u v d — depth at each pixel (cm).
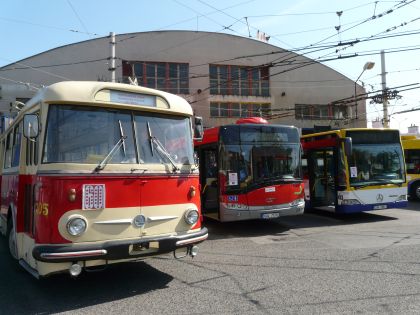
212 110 3650
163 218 610
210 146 1233
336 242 953
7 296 592
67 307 544
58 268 538
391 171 1323
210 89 3644
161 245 590
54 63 3425
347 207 1262
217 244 973
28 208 637
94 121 589
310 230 1152
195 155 686
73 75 3434
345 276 655
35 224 563
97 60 3459
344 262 748
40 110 584
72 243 536
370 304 522
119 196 575
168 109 652
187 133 679
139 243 570
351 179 1273
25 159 676
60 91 571
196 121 775
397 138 1355
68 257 520
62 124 568
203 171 1291
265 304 534
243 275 681
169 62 3578
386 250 841
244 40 3750
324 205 1426
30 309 538
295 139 1216
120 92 612
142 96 633
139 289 617
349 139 1239
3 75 3347
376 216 1397
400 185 1318
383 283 611
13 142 809
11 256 808
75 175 549
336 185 1295
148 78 3522
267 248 907
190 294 587
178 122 670
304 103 3891
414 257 770
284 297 560
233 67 3728
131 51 3506
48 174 546
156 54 3550
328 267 716
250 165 1141
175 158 648
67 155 558
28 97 3306
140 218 588
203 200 1279
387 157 1327
